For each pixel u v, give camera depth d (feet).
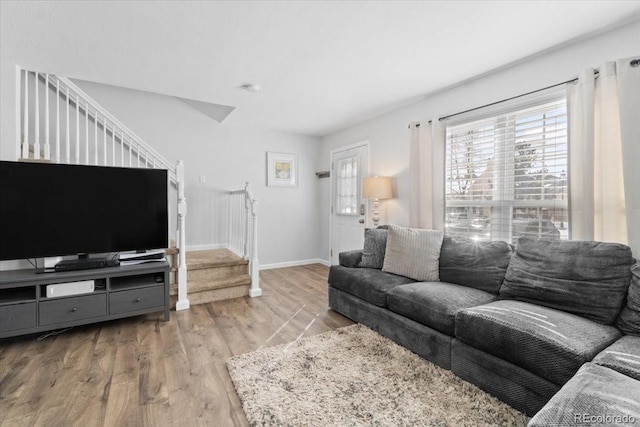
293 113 12.94
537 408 4.82
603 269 5.72
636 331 5.08
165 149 13.51
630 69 6.14
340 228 15.89
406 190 11.92
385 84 9.83
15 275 7.76
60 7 5.89
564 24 6.51
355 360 6.70
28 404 5.28
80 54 7.82
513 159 8.54
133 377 6.14
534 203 8.09
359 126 14.43
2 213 7.67
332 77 9.27
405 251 8.98
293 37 7.05
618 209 6.42
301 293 11.89
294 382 5.88
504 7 5.94
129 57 7.99
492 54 7.85
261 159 15.84
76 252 8.42
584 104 6.78
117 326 8.66
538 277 6.38
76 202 8.41
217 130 14.64
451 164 10.26
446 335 6.37
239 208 13.48
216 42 7.26
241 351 7.23
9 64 8.25
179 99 13.76
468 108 9.64
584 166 6.78
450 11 6.08
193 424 4.87
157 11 6.06
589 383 3.65
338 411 5.07
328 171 16.76
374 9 6.02
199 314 9.64
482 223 9.32
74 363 6.66
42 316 7.65
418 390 5.63
